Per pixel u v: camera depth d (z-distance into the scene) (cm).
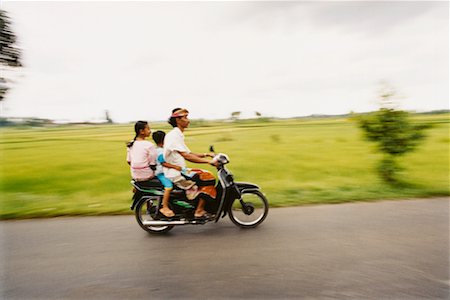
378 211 547
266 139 2672
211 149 505
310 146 2061
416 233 443
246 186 482
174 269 352
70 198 725
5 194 834
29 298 302
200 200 472
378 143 791
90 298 300
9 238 457
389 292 298
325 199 624
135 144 473
